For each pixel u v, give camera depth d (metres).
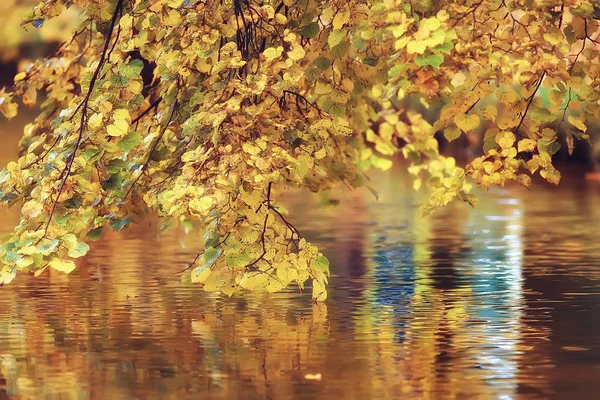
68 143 13.81
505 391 10.99
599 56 13.73
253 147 13.51
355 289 16.94
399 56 12.89
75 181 13.82
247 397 10.78
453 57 13.15
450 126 13.53
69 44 17.61
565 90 13.40
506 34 13.36
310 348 12.89
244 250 14.35
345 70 14.85
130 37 14.05
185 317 14.88
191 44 13.92
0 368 12.05
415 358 12.36
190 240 23.03
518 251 20.98
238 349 12.88
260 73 13.81
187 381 11.41
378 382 11.34
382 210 28.92
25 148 17.62
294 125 14.33
